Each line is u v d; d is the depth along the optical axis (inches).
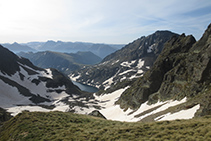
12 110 3762.3
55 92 7135.8
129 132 740.7
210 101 1147.3
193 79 2036.2
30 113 1196.5
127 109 3430.1
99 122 1028.5
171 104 2058.3
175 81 2527.1
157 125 789.2
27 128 920.9
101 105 5255.9
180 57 3034.0
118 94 6151.6
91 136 751.1
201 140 542.3
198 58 2193.7
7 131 988.6
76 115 1283.2
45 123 997.2
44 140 765.9
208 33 2452.0
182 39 3452.3
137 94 3314.5
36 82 7239.2
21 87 6117.1
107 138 711.7
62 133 821.2
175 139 590.6
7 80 5836.6
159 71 3181.6
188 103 1518.2
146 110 2593.5
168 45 3695.9
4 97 4872.0
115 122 1026.1
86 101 6122.1
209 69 1855.3
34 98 5738.2
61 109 4394.7
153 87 3154.5
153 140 616.7
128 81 6963.6
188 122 750.5
